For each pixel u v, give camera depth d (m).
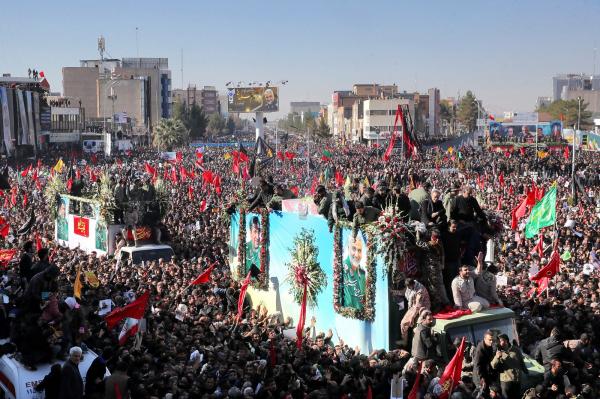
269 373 16.58
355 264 21.03
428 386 15.32
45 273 16.72
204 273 24.61
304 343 20.33
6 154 107.19
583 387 15.46
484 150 120.50
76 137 139.75
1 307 16.80
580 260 31.55
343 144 157.00
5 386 14.81
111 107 192.62
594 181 70.31
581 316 21.14
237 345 19.75
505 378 15.72
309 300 23.30
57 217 44.06
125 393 13.95
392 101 175.38
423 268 19.62
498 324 18.56
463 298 18.78
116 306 22.41
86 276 25.44
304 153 118.62
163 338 19.09
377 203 21.17
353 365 17.11
